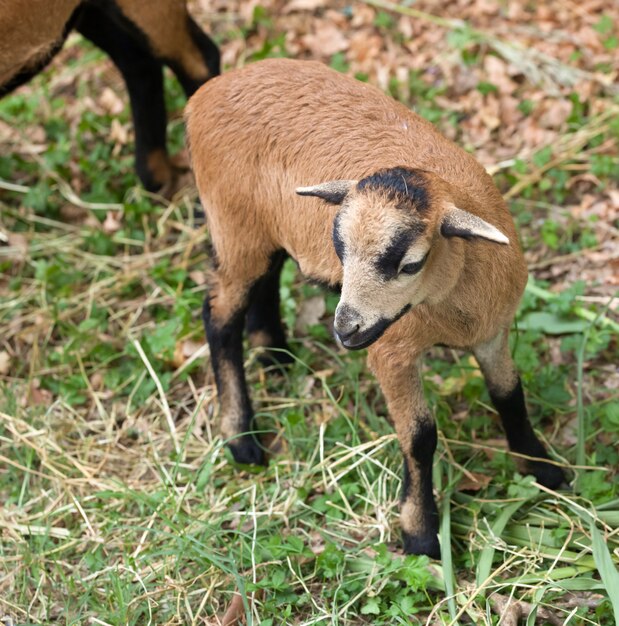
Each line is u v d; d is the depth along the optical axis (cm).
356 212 329
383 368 389
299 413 484
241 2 761
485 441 459
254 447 472
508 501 420
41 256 608
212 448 478
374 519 430
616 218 568
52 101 712
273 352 517
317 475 459
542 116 639
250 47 726
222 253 447
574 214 577
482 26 715
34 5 501
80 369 532
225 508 446
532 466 433
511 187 600
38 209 631
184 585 405
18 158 660
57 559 434
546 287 535
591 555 395
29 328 556
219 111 427
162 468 464
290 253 426
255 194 422
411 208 328
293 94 416
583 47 686
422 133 400
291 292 555
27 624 390
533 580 384
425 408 397
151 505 436
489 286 373
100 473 478
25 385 532
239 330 469
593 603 377
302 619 394
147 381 524
